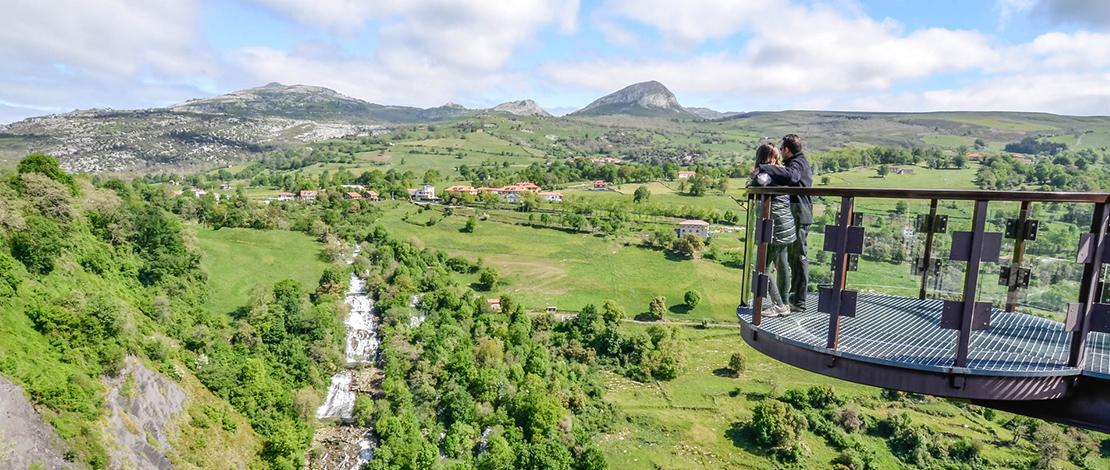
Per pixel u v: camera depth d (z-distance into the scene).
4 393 41.47
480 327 85.12
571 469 52.34
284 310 75.75
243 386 61.25
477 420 61.53
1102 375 6.37
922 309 9.44
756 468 54.94
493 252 124.12
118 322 53.78
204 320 71.25
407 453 55.00
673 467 55.03
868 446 57.88
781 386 71.69
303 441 58.47
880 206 7.79
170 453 50.16
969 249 6.41
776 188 7.63
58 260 59.28
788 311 8.85
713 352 84.62
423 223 142.12
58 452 41.78
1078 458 54.59
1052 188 137.25
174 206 115.44
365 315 88.94
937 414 63.78
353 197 160.88
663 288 106.88
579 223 137.75
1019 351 7.12
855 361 7.14
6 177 60.62
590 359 80.94
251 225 112.50
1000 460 55.69
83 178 87.06
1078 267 6.47
